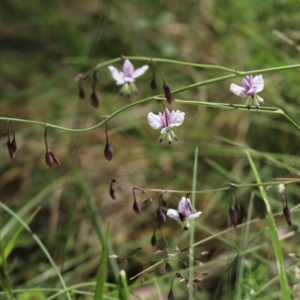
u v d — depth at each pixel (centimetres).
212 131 85
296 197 76
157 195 82
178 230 78
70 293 68
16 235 69
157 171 84
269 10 87
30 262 79
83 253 79
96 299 60
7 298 66
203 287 74
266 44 83
